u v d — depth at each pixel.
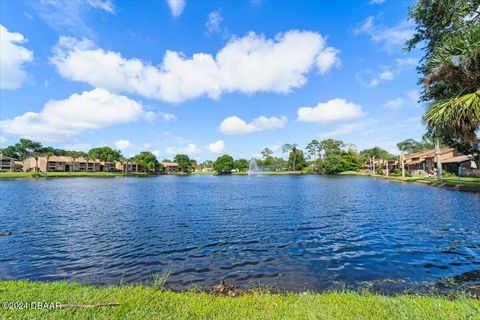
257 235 10.16
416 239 9.12
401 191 26.28
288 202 19.91
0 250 8.45
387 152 82.75
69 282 5.89
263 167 115.69
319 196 23.73
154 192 29.03
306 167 104.25
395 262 6.94
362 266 6.70
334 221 12.73
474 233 9.71
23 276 6.36
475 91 5.31
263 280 5.89
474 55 5.12
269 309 3.74
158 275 6.25
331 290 5.24
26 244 9.12
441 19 9.76
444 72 5.78
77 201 20.97
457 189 23.42
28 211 16.14
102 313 3.54
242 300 4.18
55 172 82.12
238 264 7.01
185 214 15.00
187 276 6.19
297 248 8.42
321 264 6.92
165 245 8.89
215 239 9.62
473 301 3.99
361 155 94.44
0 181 50.03
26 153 109.75
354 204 18.23
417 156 58.50
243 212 15.59
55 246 8.87
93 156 96.31
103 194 26.64
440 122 5.78
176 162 135.75
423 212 14.30
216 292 5.03
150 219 13.54
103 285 5.66
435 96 6.81
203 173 123.94
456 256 7.29
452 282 5.57
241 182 50.25
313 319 3.38
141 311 3.62
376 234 10.02
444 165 46.88
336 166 86.81
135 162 105.38
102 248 8.59
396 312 3.53
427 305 3.77
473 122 5.18
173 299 4.18
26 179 58.59
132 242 9.29
